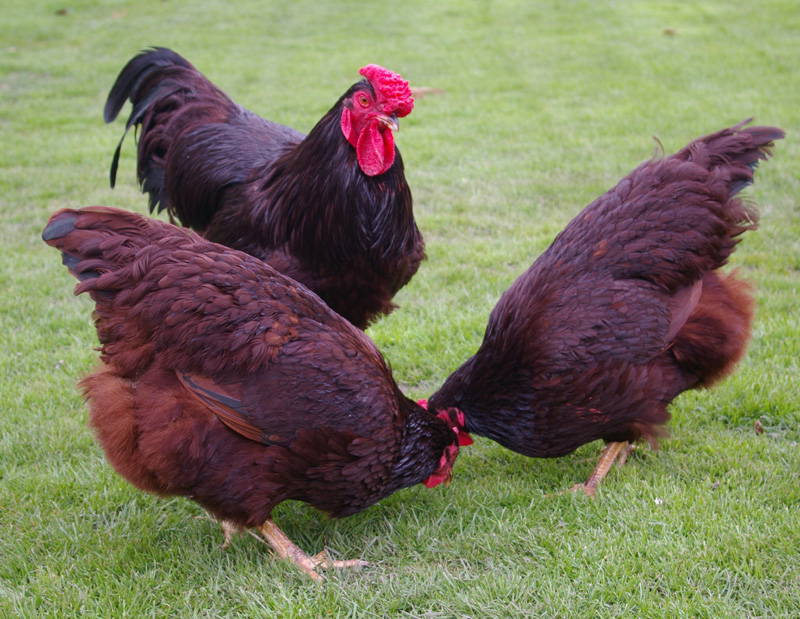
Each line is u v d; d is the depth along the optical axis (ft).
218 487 4.74
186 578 4.84
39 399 5.81
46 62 14.99
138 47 16.28
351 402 4.77
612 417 5.12
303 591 4.75
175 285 4.74
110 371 4.82
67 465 5.37
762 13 17.93
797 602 4.61
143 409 4.71
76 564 4.87
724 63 14.07
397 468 4.93
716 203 5.27
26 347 6.26
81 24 18.24
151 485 4.81
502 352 5.15
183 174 5.96
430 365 6.10
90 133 11.26
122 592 4.74
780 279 6.75
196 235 4.91
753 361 5.98
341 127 5.28
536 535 4.96
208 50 16.05
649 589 4.71
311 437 4.72
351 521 5.16
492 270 7.09
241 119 6.09
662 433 5.19
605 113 11.52
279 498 4.82
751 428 5.59
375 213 5.32
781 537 4.85
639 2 19.52
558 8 19.29
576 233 5.35
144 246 4.80
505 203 8.30
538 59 15.08
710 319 5.24
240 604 4.73
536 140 10.48
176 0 20.71
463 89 13.29
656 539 4.89
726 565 4.75
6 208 8.33
